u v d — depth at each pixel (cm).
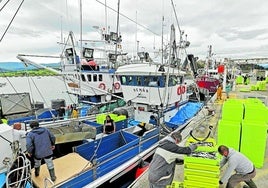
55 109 1043
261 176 428
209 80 1995
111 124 711
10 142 391
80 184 407
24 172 340
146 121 916
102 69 1370
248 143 467
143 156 557
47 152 406
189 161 335
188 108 1075
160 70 825
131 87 929
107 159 467
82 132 616
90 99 1334
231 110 525
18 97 920
